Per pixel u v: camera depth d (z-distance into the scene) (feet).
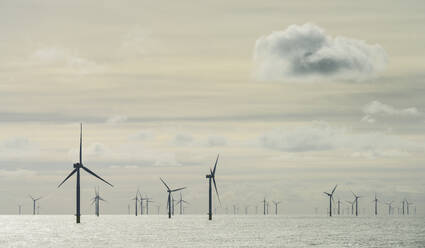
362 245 654.12
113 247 630.74
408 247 631.15
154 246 638.12
